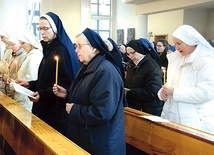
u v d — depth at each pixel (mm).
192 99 1738
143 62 2330
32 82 2342
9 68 3033
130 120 2109
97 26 14328
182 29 1768
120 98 1525
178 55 1941
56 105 2020
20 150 1738
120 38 13805
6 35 3674
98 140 1438
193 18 9984
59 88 1819
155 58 2516
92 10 14180
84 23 12008
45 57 2127
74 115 1449
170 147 1724
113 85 1437
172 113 1864
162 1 7578
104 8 14445
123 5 13648
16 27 6461
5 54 3867
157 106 2305
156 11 7875
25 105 2688
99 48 1526
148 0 7938
